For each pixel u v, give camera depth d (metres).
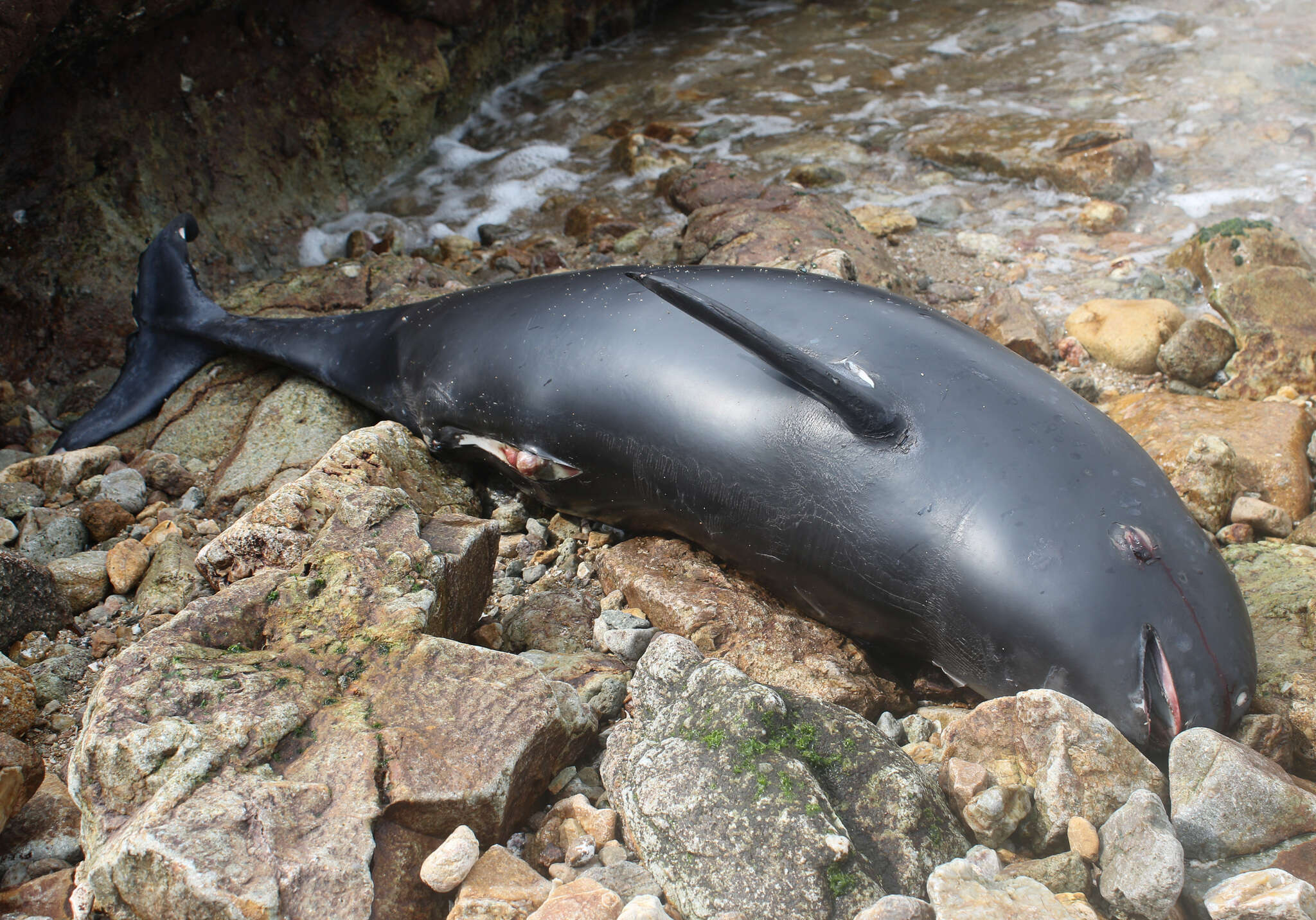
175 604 4.23
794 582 3.91
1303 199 7.13
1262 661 3.60
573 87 10.02
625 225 7.33
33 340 5.95
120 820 2.75
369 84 7.95
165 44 6.75
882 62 10.23
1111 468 3.47
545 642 3.95
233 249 7.01
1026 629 3.33
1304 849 2.80
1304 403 5.26
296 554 3.72
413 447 4.70
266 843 2.61
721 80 10.01
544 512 4.89
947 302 6.39
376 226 7.70
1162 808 2.78
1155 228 7.00
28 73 6.00
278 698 3.01
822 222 6.63
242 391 5.58
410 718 3.00
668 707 3.21
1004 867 2.87
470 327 4.62
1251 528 4.52
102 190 6.44
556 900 2.62
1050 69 9.70
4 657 3.73
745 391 3.80
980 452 3.47
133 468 5.08
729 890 2.66
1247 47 9.70
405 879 2.74
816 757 2.96
